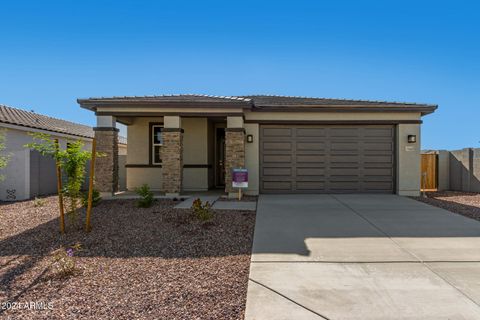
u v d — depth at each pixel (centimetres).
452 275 403
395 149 1188
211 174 1407
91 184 640
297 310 318
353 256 477
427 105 1151
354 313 312
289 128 1193
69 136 1664
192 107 1091
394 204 945
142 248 527
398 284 377
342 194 1174
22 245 546
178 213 793
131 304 334
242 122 1099
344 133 1196
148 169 1340
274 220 725
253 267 434
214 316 310
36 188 1195
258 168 1180
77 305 332
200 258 479
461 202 994
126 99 1105
